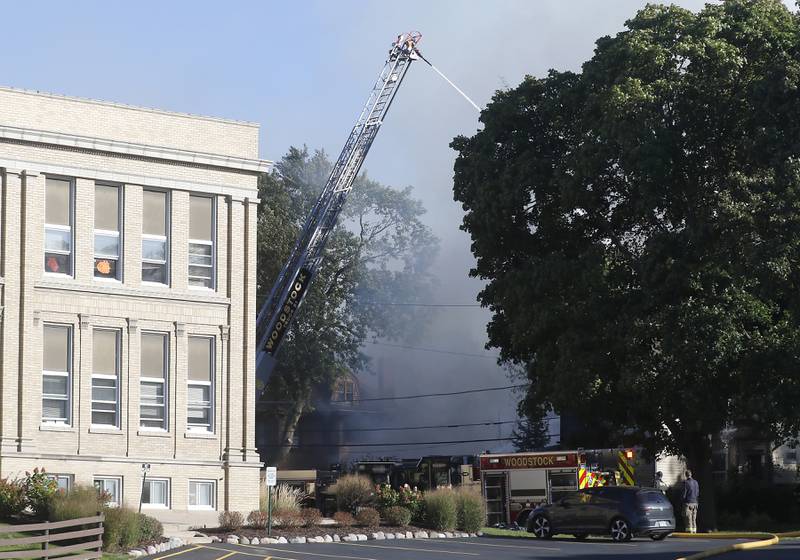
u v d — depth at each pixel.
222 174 50.38
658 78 58.19
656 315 55.66
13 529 31.66
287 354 96.62
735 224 54.12
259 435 104.44
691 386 55.84
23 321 45.69
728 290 55.38
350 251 99.88
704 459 60.62
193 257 49.78
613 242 62.53
